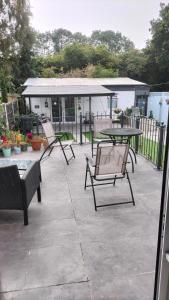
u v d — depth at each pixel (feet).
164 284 3.43
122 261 7.11
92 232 8.56
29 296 6.00
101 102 46.80
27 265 7.01
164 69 44.09
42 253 7.50
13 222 9.24
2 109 21.12
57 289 6.20
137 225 8.95
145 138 17.90
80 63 61.98
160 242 3.34
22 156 18.52
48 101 45.42
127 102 46.85
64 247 7.78
